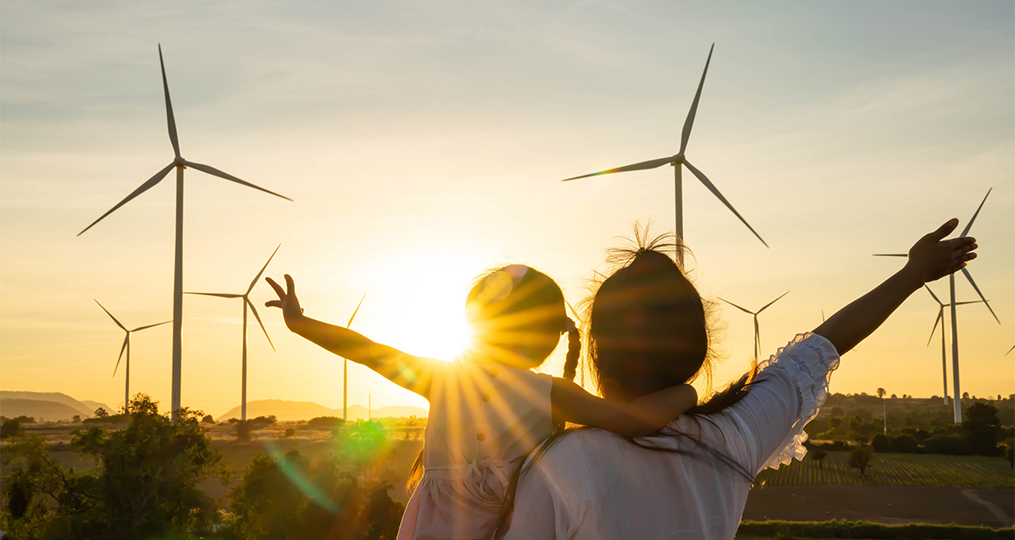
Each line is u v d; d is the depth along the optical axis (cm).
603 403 216
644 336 228
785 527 6831
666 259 237
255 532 3816
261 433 16962
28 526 3678
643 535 204
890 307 257
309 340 233
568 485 198
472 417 220
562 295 245
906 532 6700
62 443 11644
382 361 232
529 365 240
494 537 208
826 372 246
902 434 14588
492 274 246
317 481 3881
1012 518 7738
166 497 3728
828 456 13250
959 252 256
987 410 13900
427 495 222
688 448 212
